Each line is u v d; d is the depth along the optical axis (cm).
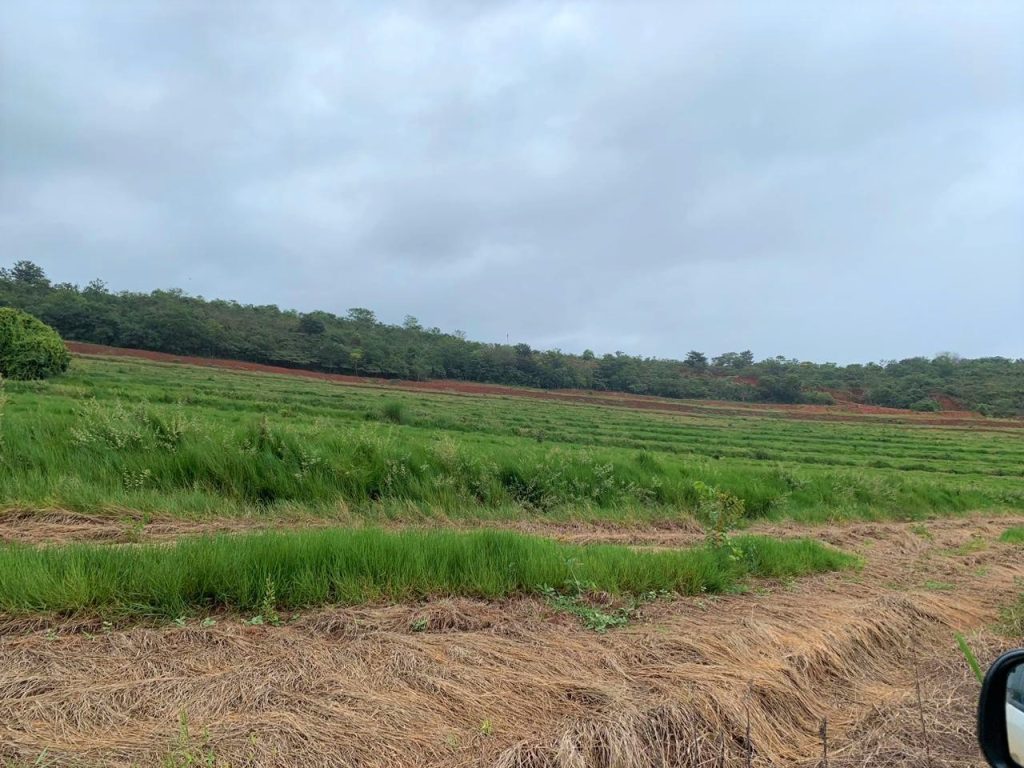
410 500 1011
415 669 375
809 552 804
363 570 519
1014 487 2842
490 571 554
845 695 425
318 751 288
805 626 509
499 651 415
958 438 6178
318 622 440
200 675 353
